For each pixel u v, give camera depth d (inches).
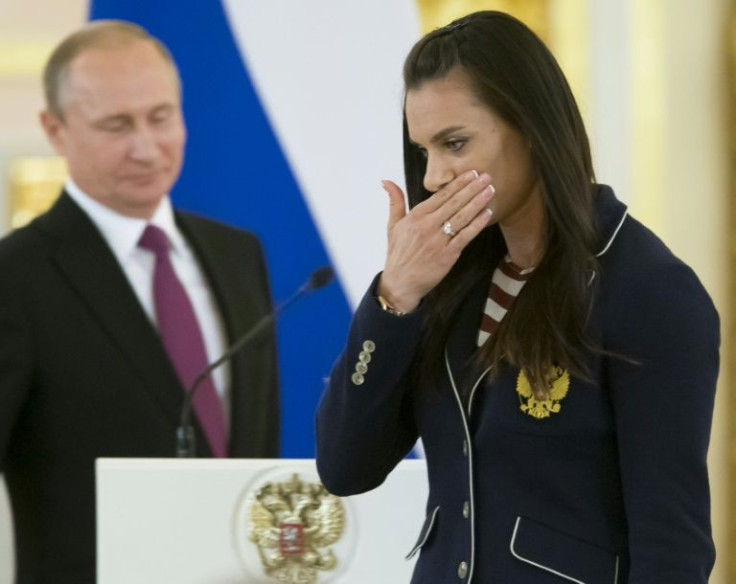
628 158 811.4
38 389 514.9
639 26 807.7
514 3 815.7
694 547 283.4
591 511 296.4
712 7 815.1
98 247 536.7
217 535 371.2
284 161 671.1
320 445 328.2
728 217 818.2
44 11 805.2
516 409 300.2
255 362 561.0
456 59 304.5
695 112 815.7
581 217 300.8
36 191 793.6
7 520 745.6
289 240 669.3
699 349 290.0
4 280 519.8
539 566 294.2
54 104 554.3
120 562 368.2
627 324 293.0
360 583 374.9
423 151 324.8
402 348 309.6
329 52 674.8
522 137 304.2
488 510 302.8
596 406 295.3
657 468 286.0
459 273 323.6
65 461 511.8
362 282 669.3
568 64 810.2
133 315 529.3
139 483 370.0
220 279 565.9
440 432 315.6
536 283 301.0
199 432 530.0
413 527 376.5
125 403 518.0
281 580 371.9
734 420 813.9
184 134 608.1
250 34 672.4
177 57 670.5
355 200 672.4
